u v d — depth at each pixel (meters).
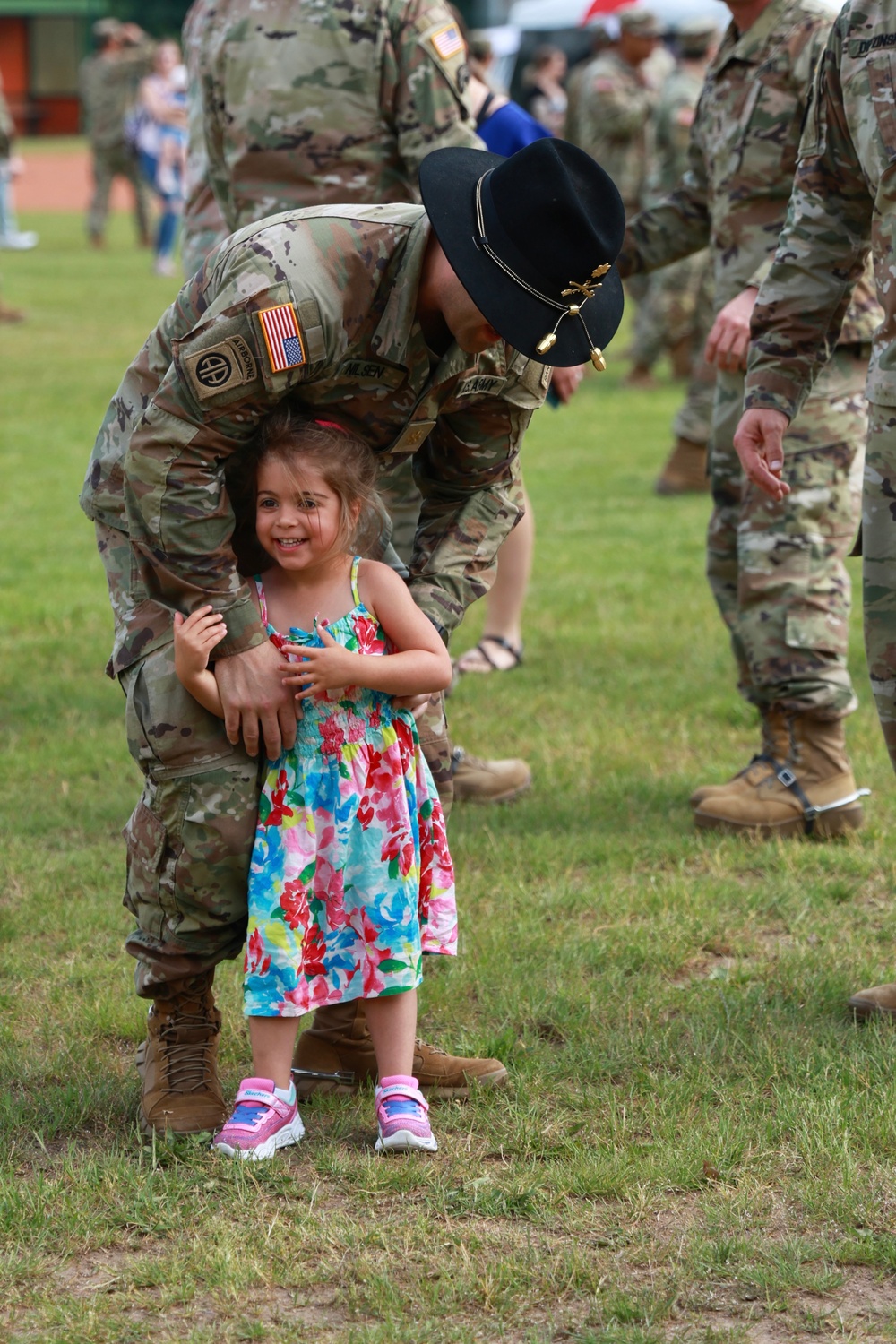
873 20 5.81
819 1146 4.98
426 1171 4.93
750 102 7.59
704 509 15.61
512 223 4.49
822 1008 6.09
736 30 7.73
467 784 8.40
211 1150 5.00
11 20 82.44
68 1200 4.74
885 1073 5.46
